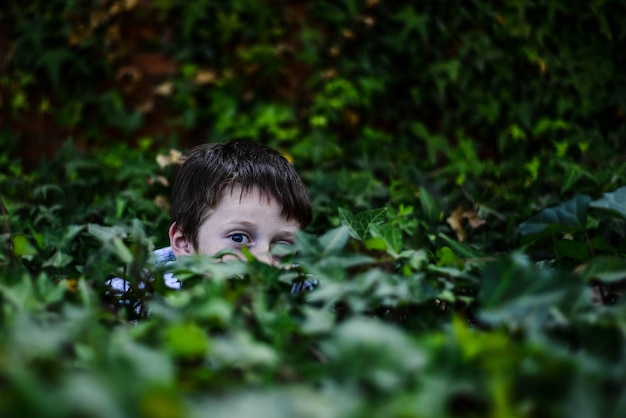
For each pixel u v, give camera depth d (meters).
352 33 4.25
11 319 0.79
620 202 1.30
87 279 1.10
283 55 4.20
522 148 4.28
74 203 3.08
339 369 0.69
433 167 4.04
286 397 0.59
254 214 1.88
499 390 0.60
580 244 1.25
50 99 4.10
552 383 0.67
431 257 1.23
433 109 4.28
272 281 1.02
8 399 0.52
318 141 3.97
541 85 4.37
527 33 4.36
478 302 1.07
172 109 4.12
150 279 1.14
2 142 4.02
